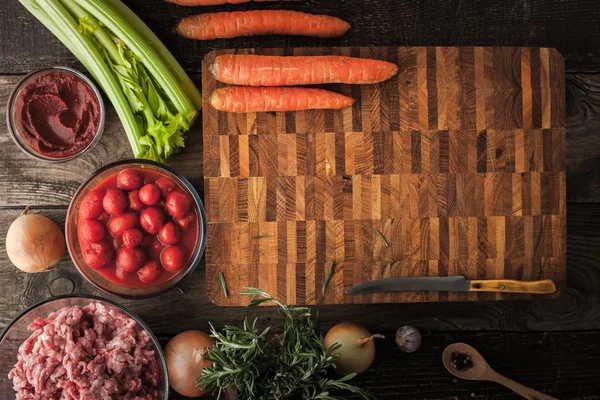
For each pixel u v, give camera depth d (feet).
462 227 4.31
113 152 4.53
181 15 4.52
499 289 4.22
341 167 4.25
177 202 3.99
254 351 3.65
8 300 4.47
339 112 4.23
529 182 4.32
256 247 4.24
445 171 4.28
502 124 4.29
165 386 3.96
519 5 4.59
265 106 4.10
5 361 4.01
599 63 4.57
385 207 4.27
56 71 4.30
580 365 4.58
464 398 4.52
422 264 4.30
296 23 4.36
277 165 4.23
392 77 4.24
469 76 4.27
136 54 4.17
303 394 3.75
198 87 4.54
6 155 4.48
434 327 4.57
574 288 4.57
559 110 4.31
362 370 4.17
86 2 4.03
